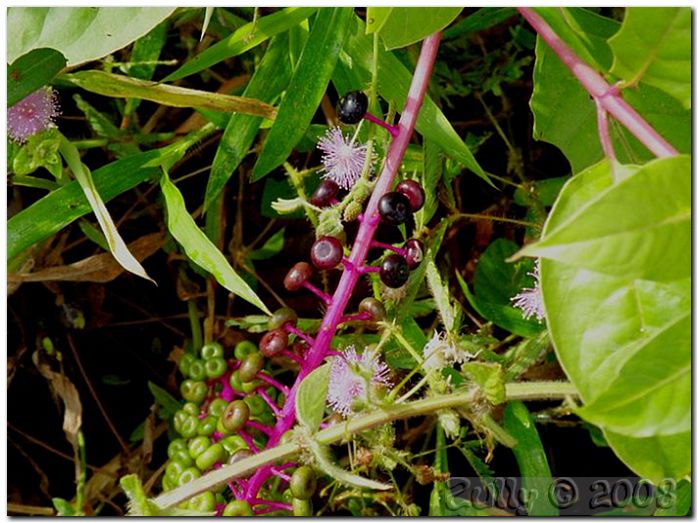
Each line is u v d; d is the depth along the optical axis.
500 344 0.34
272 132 0.31
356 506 0.34
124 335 0.38
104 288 0.38
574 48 0.26
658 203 0.19
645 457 0.22
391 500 0.33
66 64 0.30
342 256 0.27
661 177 0.19
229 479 0.25
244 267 0.37
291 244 0.38
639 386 0.20
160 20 0.27
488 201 0.39
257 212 0.39
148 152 0.33
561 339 0.22
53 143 0.31
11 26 0.28
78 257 0.38
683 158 0.19
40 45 0.27
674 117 0.28
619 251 0.19
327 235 0.28
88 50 0.27
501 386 0.25
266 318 0.33
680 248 0.19
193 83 0.39
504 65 0.38
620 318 0.22
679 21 0.21
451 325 0.28
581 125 0.30
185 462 0.30
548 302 0.22
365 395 0.25
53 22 0.27
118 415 0.38
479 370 0.25
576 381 0.22
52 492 0.37
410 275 0.30
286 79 0.33
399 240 0.36
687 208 0.19
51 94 0.31
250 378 0.28
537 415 0.33
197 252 0.29
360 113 0.27
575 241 0.18
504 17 0.36
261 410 0.31
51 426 0.37
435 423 0.34
